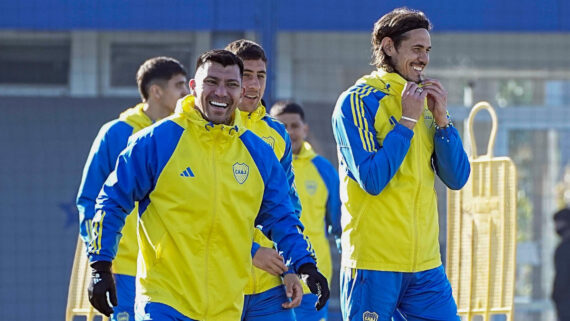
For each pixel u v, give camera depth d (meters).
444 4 33.47
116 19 32.75
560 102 36.22
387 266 16.56
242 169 14.22
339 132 16.73
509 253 19.77
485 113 36.00
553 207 37.06
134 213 20.33
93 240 13.83
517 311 37.12
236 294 14.25
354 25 32.94
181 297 13.98
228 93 14.09
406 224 16.53
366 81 17.03
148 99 21.48
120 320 20.20
